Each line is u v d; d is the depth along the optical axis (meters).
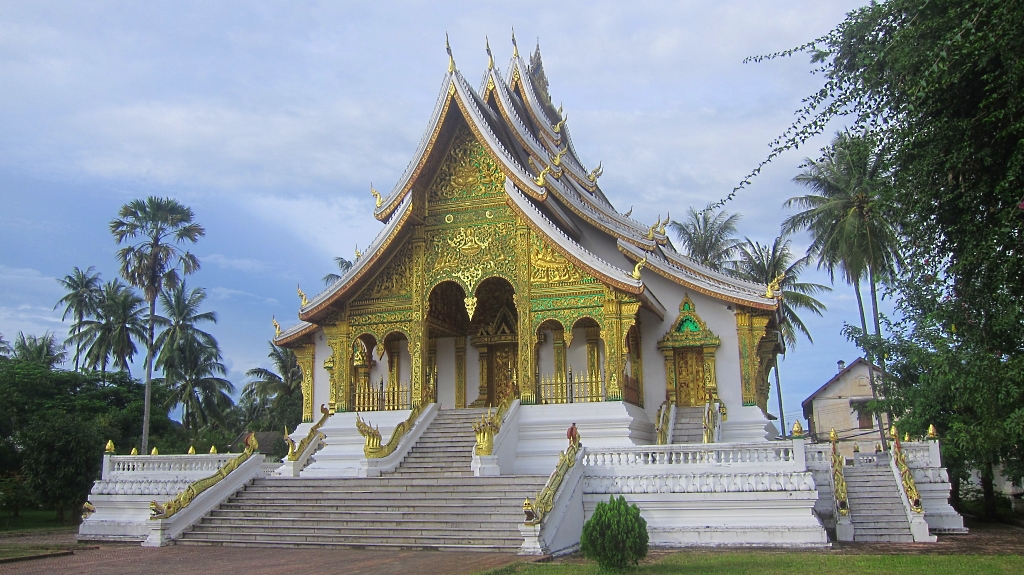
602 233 26.91
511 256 23.48
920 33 8.77
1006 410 10.21
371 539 15.74
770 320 24.84
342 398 24.20
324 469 22.09
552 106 35.41
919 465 20.61
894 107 9.58
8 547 16.95
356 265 24.09
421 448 21.48
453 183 24.59
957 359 9.87
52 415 34.81
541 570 12.02
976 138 8.96
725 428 22.91
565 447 21.19
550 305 22.80
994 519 26.36
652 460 18.00
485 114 26.52
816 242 38.25
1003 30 7.83
